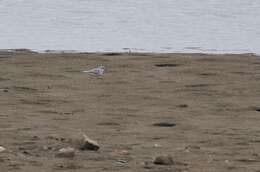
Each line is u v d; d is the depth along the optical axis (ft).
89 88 144.77
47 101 131.64
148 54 189.06
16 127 111.14
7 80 150.51
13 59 175.94
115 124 116.16
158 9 359.25
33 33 261.85
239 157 96.22
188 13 344.90
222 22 311.68
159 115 122.93
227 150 100.01
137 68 167.73
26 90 140.77
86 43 236.84
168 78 156.35
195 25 298.15
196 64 172.96
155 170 88.74
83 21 303.07
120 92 141.49
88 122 116.88
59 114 122.01
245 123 117.80
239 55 189.37
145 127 114.42
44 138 104.06
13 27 278.87
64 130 110.63
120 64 172.24
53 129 110.93
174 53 197.77
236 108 128.98
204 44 240.53
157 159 91.71
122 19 314.35
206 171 89.15
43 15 324.39
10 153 94.94
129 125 115.55
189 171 88.89
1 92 137.80
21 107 126.21
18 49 209.77
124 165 90.79
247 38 259.80
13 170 87.66
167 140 105.81
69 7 358.02
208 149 100.48
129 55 186.50
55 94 137.90
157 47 229.86
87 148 97.81
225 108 128.98
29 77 154.51
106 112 124.47
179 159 94.53
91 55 184.44
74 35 258.57
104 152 97.09
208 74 160.97
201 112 125.70
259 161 94.32
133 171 88.38
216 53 209.67
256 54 200.03
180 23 304.50
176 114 123.95
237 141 105.29
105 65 170.91
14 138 103.76
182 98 136.87
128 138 106.52
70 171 88.12
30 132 107.96
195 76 158.81
